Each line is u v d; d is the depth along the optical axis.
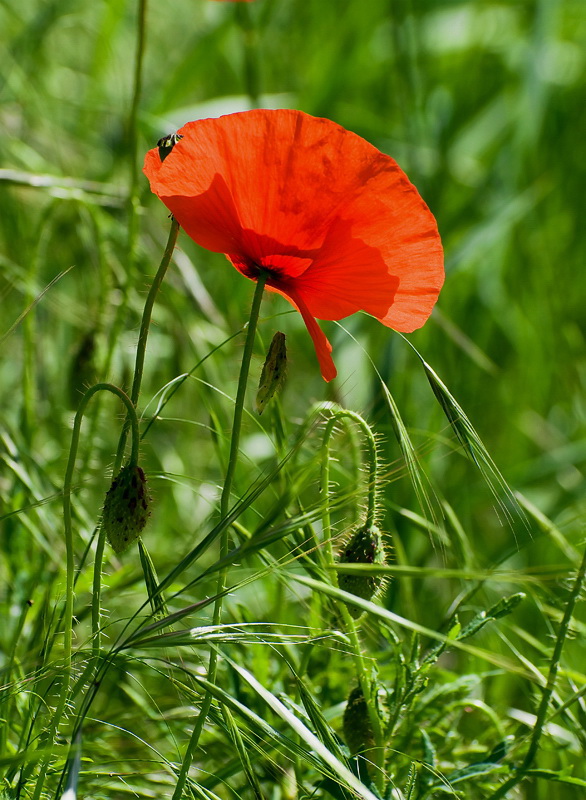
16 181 0.99
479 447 0.83
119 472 0.83
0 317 1.16
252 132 0.82
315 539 0.86
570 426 1.37
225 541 0.83
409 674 0.88
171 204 0.83
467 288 1.35
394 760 0.88
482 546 1.18
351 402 1.13
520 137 1.38
